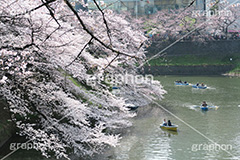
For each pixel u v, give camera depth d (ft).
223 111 86.79
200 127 71.05
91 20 54.85
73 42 44.09
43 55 42.96
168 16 206.18
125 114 64.90
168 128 68.54
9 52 30.96
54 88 48.11
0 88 41.93
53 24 40.75
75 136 45.91
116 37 62.08
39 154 50.01
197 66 185.26
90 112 51.93
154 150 55.77
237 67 178.70
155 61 191.52
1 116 54.90
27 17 35.45
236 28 206.49
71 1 37.81
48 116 48.29
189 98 107.45
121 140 60.80
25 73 38.37
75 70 45.62
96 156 51.60
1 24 35.35
